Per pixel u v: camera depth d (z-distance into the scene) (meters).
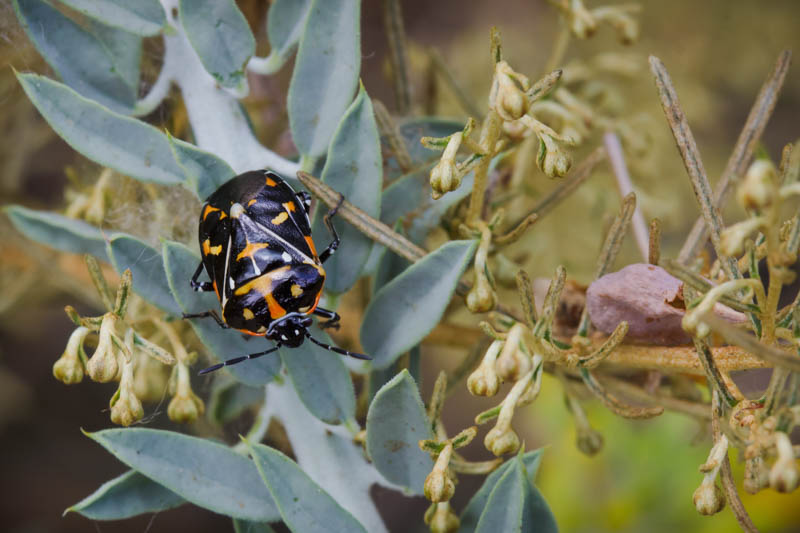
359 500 0.13
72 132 0.12
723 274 0.12
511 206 0.14
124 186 0.14
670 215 0.16
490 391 0.12
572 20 0.14
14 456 0.23
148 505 0.12
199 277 0.12
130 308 0.14
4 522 0.23
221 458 0.12
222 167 0.13
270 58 0.13
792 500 0.16
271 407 0.13
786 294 0.16
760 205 0.11
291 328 0.12
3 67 0.14
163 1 0.13
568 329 0.13
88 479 0.23
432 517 0.12
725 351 0.12
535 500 0.12
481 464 0.12
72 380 0.12
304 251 0.13
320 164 0.13
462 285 0.12
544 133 0.12
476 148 0.12
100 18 0.12
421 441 0.12
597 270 0.12
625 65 0.15
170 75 0.13
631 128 0.15
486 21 0.24
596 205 0.16
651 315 0.12
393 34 0.14
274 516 0.12
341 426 0.13
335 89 0.12
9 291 0.15
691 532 0.16
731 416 0.12
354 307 0.14
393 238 0.12
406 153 0.13
